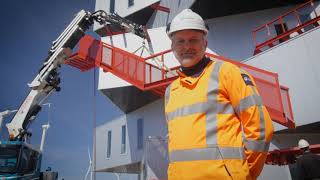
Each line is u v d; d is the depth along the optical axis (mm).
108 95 16062
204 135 1700
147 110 17219
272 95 8375
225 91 1798
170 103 2055
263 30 14016
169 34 2033
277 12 14227
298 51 9727
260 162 1614
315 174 5062
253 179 1674
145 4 18938
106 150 20125
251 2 13750
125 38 14414
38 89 10578
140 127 17531
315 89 9016
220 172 1577
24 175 8203
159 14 18578
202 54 1999
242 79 1757
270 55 10523
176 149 1781
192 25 1927
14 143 8000
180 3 15508
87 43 11469
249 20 14430
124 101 17094
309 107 9055
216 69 1870
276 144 9953
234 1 13578
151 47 13523
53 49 11320
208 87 1820
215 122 1724
